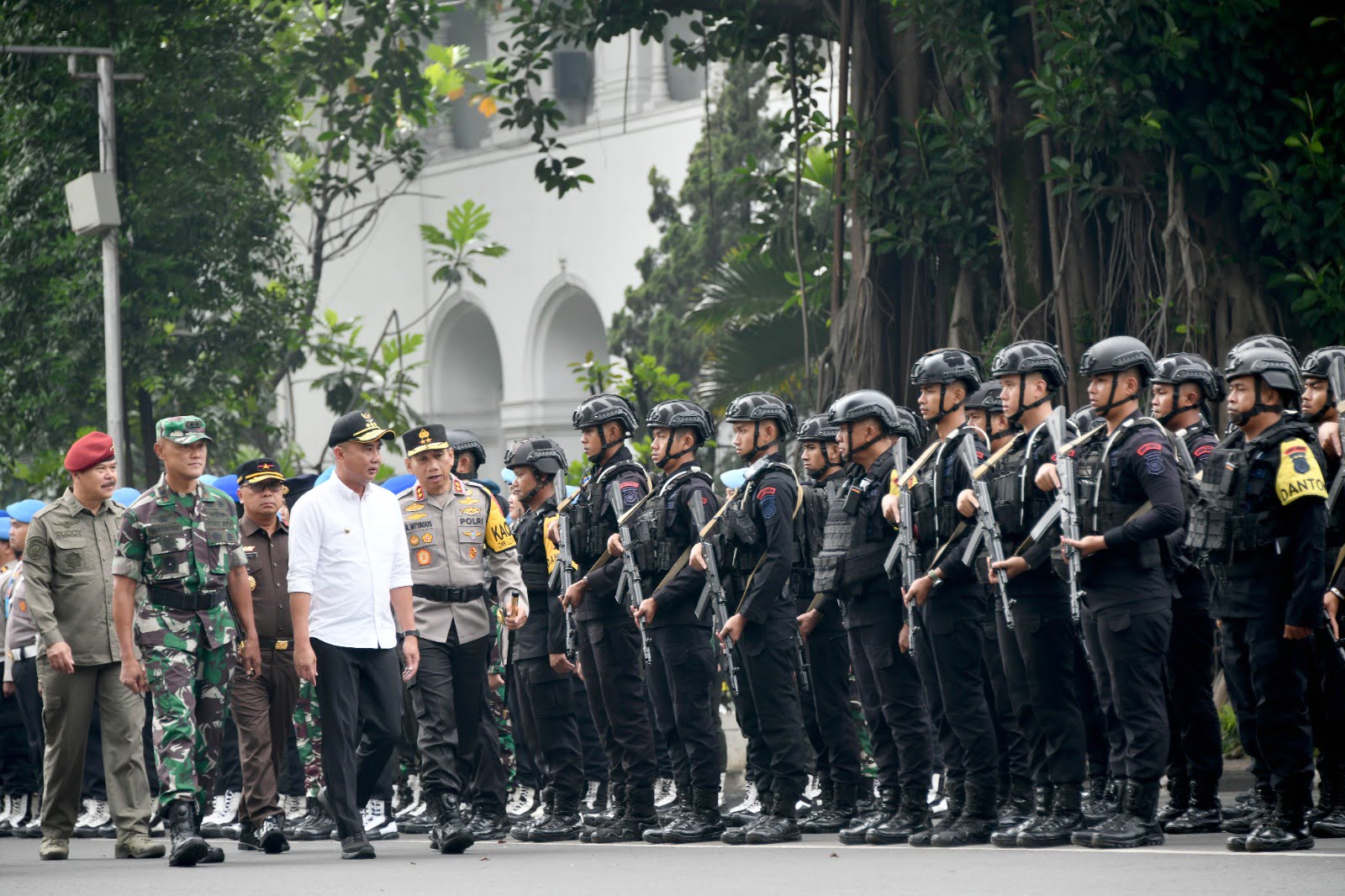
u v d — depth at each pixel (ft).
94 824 93.76
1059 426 61.77
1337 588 63.82
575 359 274.36
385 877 60.18
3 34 164.76
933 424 68.28
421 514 74.02
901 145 120.26
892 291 121.39
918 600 64.59
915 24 120.26
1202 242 112.88
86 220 144.36
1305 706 57.47
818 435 80.53
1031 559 61.82
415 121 181.47
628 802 73.51
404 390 209.46
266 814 74.28
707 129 162.20
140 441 190.80
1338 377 64.75
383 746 70.08
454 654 73.77
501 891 54.39
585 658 74.18
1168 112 110.73
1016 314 116.16
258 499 78.84
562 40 142.00
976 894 48.65
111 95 146.92
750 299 154.40
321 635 68.49
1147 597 59.82
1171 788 69.05
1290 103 113.29
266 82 172.76
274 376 191.83
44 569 72.33
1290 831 57.11
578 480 136.77
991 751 65.62
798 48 146.82
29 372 166.20
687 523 71.26
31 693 97.14
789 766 69.31
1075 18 109.19
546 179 148.77
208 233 168.14
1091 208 114.21
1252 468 57.47
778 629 69.21
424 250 286.46
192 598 69.00
